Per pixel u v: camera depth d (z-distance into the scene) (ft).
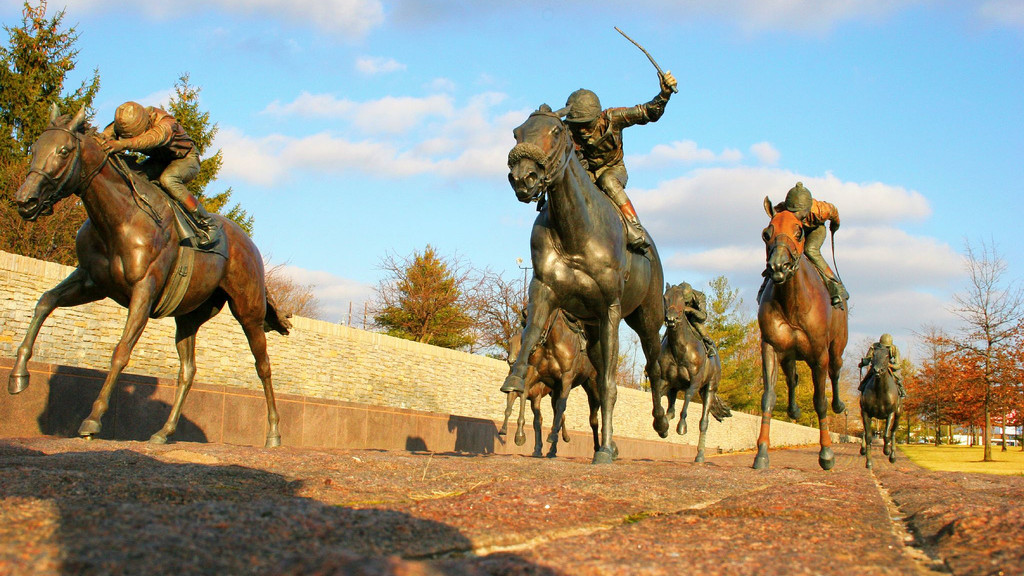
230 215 112.27
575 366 51.67
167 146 25.79
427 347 84.48
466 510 10.50
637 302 28.27
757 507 12.48
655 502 13.26
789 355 33.58
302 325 67.15
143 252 24.67
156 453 18.38
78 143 23.18
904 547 10.05
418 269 173.27
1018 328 126.11
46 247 81.05
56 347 46.47
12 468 13.47
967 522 11.00
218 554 6.70
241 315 29.71
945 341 133.90
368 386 75.05
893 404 69.67
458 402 89.35
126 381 43.29
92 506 8.71
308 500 10.46
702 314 55.06
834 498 14.88
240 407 51.98
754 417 185.47
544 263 24.84
